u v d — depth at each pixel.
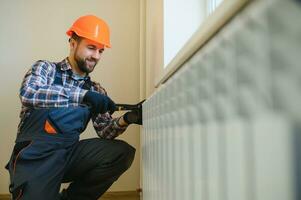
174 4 1.28
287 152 0.23
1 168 2.03
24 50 2.12
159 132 0.76
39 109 1.23
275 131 0.24
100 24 1.47
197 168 0.45
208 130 0.40
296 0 0.22
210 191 0.40
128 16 2.23
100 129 1.56
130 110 1.42
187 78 0.49
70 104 1.22
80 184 1.43
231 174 0.33
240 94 0.30
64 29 2.17
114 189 2.09
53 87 1.22
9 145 2.05
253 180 0.28
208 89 0.40
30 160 1.17
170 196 0.64
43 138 1.21
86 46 1.42
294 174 0.23
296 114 0.22
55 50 2.15
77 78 1.45
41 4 2.18
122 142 1.49
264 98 0.25
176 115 0.57
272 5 0.23
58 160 1.21
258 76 0.26
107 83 2.17
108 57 2.19
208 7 1.28
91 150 1.38
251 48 0.27
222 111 0.35
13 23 2.14
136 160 2.12
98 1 2.22
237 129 0.31
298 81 0.22
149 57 1.79
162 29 1.29
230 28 0.33
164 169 0.70
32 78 1.26
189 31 1.26
